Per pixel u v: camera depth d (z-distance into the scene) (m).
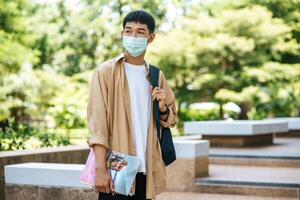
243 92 20.30
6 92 17.41
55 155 6.97
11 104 17.89
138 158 3.36
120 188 3.32
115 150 3.39
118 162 3.35
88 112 3.43
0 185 6.08
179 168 7.64
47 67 21.73
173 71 20.48
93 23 23.92
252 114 23.06
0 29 17.55
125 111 3.43
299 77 21.03
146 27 3.44
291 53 21.97
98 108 3.39
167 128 3.61
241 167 9.29
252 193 7.33
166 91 3.66
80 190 5.25
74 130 16.34
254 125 11.39
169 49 19.78
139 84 3.51
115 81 3.45
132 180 3.33
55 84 18.58
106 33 24.11
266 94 20.53
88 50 25.20
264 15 19.98
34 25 21.88
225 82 20.94
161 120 3.58
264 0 21.62
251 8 21.41
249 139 11.92
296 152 10.12
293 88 21.08
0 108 17.36
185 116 23.00
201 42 19.72
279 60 21.88
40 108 19.11
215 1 21.83
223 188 7.45
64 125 13.71
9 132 9.41
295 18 21.83
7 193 5.51
